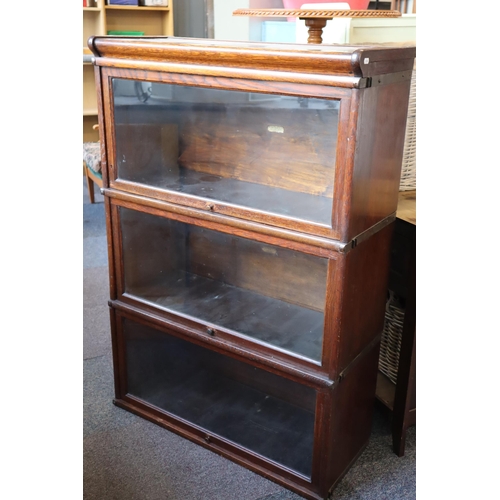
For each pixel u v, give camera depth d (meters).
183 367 1.43
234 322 1.28
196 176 1.27
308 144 1.05
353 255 1.07
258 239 1.15
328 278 1.07
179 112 1.23
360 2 1.13
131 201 1.33
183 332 1.34
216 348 1.30
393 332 1.48
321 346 1.13
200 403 1.43
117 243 1.40
